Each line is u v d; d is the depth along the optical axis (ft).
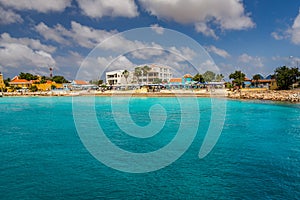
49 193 31.78
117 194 31.58
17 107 155.74
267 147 51.83
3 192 31.91
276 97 152.97
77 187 33.42
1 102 199.31
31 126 82.17
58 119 99.09
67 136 65.05
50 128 77.87
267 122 81.97
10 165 41.78
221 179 35.68
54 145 55.47
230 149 50.65
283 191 31.76
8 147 53.72
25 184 34.35
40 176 37.17
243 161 43.11
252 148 51.19
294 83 204.33
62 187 33.42
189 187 33.35
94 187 33.45
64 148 52.80
